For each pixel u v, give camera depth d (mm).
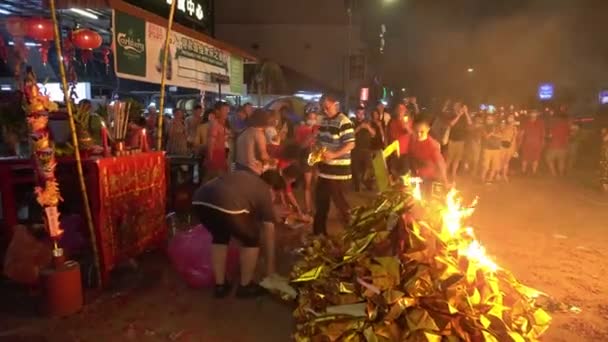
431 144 5336
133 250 5434
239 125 10125
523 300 3939
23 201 5898
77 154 4590
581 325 4223
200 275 4922
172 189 7695
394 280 3545
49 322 4227
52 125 5168
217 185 4473
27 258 4703
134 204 5445
